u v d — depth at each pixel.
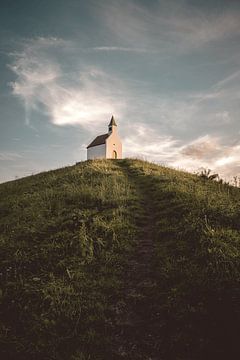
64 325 7.90
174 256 10.75
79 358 6.79
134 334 7.57
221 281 8.73
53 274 10.27
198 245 11.00
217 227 12.17
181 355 6.75
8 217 16.30
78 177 24.23
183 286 8.87
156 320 7.93
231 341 6.81
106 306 8.50
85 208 16.27
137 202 17.56
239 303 7.77
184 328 7.41
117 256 11.20
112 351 7.06
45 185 23.42
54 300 8.77
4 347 7.22
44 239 12.73
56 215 15.49
